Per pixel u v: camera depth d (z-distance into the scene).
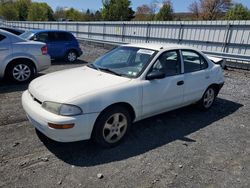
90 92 3.36
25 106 3.62
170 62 4.45
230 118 5.17
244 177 3.16
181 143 3.95
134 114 3.89
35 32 11.11
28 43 7.06
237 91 7.44
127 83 3.74
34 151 3.47
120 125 3.75
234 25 12.41
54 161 3.27
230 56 11.55
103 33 23.00
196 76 4.88
